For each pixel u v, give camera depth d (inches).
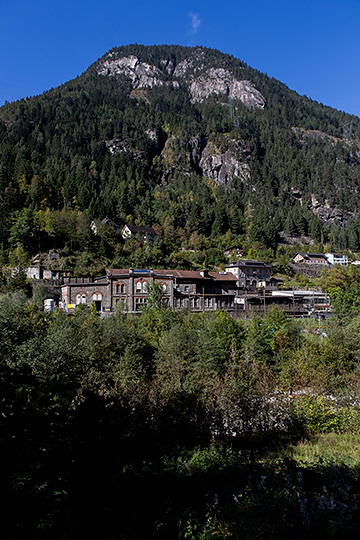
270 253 5930.1
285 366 1322.6
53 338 1091.3
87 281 3427.7
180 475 423.2
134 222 6407.5
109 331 1401.3
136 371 1229.7
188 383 757.3
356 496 347.3
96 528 274.5
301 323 2161.7
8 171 6323.8
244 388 730.2
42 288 2918.3
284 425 695.1
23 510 234.7
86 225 4714.6
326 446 625.0
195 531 301.6
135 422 528.7
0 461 225.9
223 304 2999.5
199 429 601.3
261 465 463.5
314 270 5782.5
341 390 986.7
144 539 286.8
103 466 299.6
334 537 278.7
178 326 1539.1
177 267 4687.5
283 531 285.0
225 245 6225.4
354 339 1450.5
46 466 259.0
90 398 306.7
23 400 244.4
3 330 1093.1
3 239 4458.7
